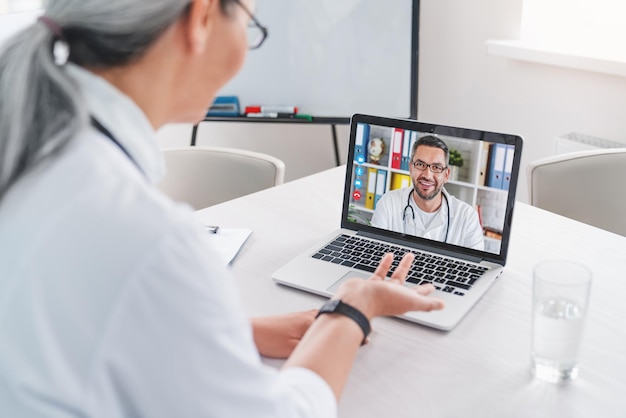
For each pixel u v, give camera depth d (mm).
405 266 1107
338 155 2865
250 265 1296
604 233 1407
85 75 657
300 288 1205
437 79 2791
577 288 957
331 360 864
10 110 612
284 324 1057
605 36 2457
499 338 1073
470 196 1260
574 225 1443
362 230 1380
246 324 678
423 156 1290
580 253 1329
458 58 2701
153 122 719
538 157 2592
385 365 1017
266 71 2609
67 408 580
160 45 674
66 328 579
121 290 580
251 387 645
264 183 1819
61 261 586
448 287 1184
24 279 586
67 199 603
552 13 2535
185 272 599
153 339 587
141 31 648
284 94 2635
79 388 576
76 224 594
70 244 589
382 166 1338
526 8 2535
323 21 2551
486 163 1234
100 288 581
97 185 610
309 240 1388
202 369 607
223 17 718
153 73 688
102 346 576
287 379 801
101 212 598
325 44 2570
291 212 1514
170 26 666
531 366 1006
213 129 3115
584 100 2398
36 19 668
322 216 1492
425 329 1097
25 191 615
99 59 662
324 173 1729
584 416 909
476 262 1261
